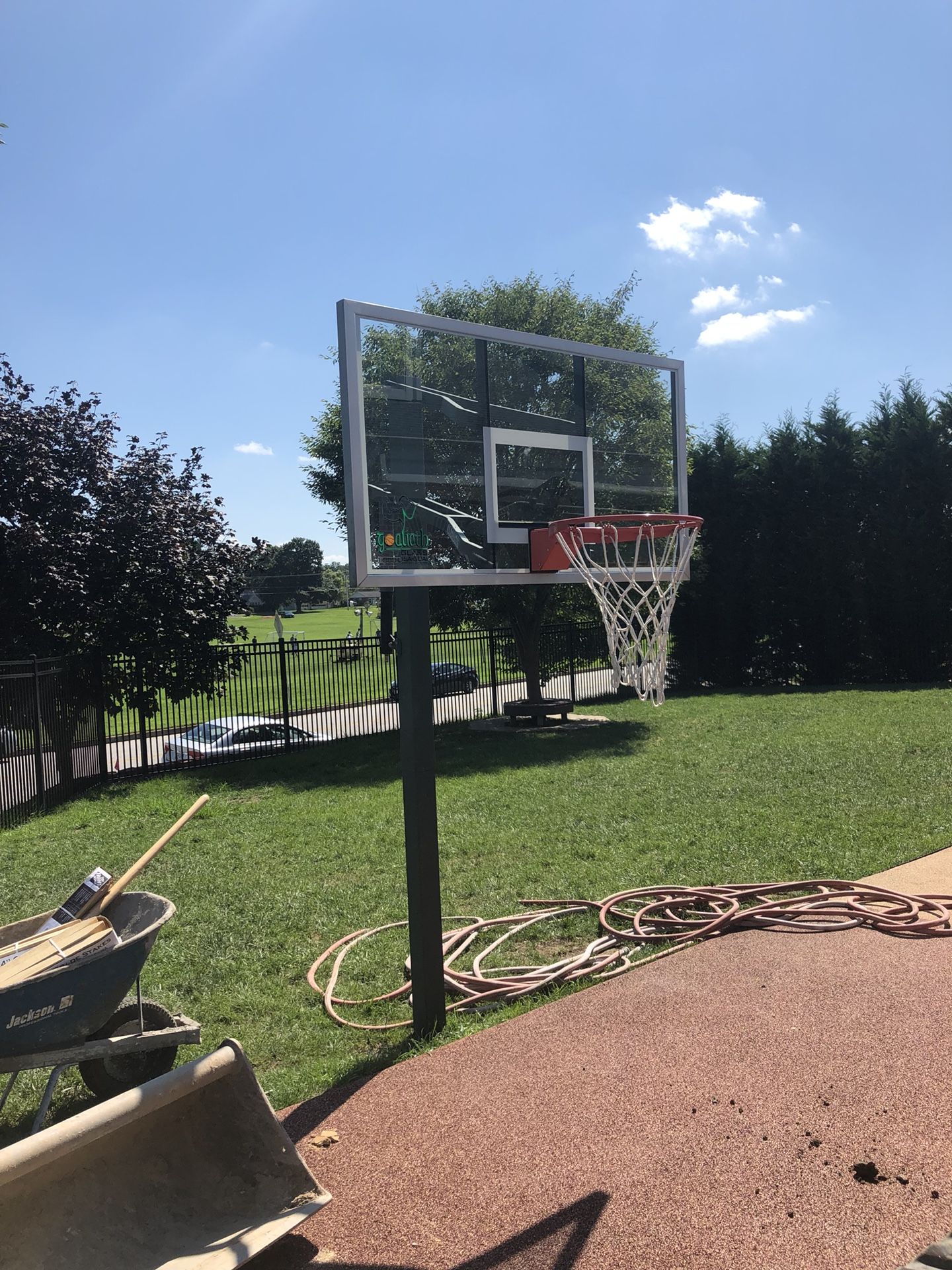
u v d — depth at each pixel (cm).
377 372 529
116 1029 393
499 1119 371
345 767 1406
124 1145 304
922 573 2209
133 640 1436
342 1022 488
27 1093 431
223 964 579
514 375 606
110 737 1622
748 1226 294
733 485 2398
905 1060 395
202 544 1547
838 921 580
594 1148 344
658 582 673
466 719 2014
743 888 643
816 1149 334
